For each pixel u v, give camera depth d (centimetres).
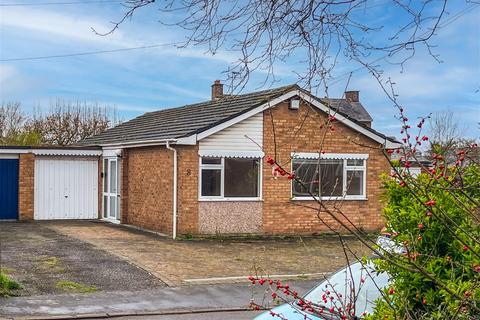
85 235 1845
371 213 2044
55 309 965
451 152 387
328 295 489
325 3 430
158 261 1405
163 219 1931
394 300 399
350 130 2005
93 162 2414
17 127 4028
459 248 381
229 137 1883
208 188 1875
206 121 1977
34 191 2303
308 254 1583
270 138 1917
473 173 378
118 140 2338
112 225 2188
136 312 972
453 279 360
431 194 388
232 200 1891
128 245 1645
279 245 1752
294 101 1877
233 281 1219
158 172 1975
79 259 1400
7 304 983
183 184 1841
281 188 1941
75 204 2380
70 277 1205
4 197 2258
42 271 1252
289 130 1916
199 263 1405
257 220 1917
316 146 1950
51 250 1521
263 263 1435
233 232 1891
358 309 545
